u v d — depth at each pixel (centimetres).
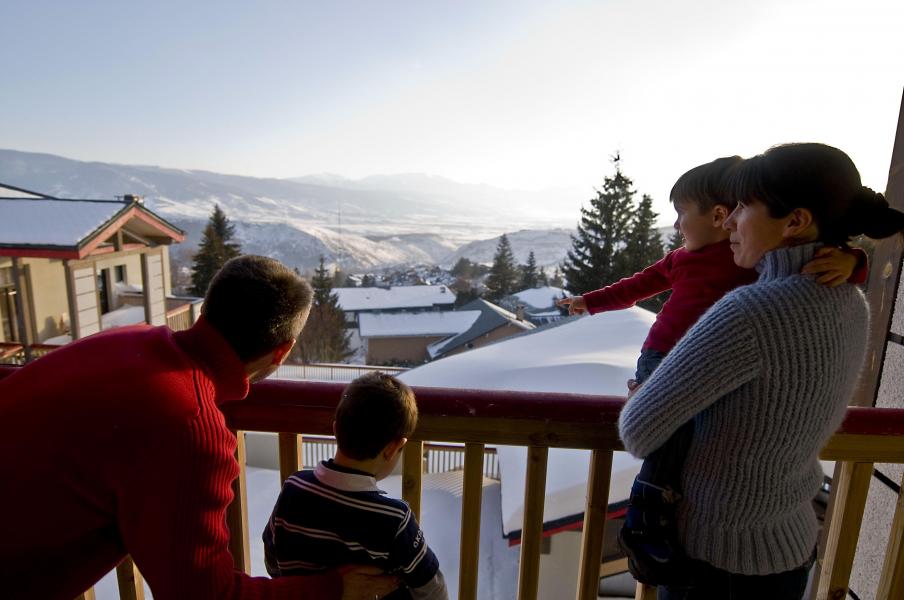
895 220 99
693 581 117
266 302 106
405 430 121
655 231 3425
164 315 1658
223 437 102
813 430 102
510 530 540
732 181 112
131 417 91
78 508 92
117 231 1395
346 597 116
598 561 150
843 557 153
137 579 158
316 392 142
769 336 97
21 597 95
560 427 141
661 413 102
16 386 97
